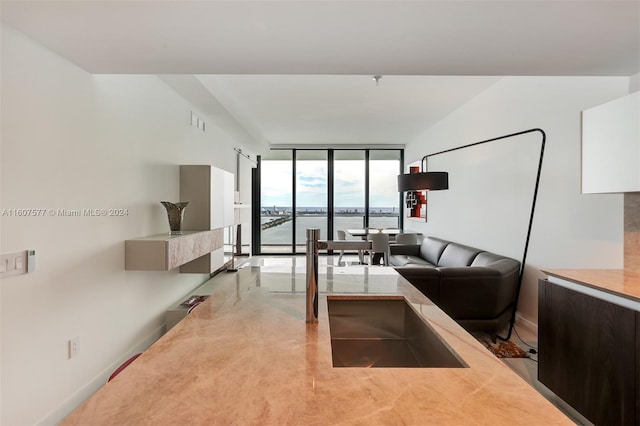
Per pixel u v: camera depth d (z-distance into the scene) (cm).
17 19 164
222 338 106
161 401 72
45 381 191
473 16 163
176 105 358
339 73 239
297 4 152
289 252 834
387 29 176
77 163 216
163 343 102
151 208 306
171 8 155
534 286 347
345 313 160
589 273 224
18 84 175
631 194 238
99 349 236
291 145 810
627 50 200
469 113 485
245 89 428
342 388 77
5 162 168
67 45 190
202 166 361
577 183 294
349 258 734
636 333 164
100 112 238
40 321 188
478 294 314
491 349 309
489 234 434
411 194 749
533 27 173
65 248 205
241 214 646
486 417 67
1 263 165
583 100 289
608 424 179
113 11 157
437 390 77
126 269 263
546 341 228
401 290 172
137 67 222
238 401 72
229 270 477
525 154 362
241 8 155
